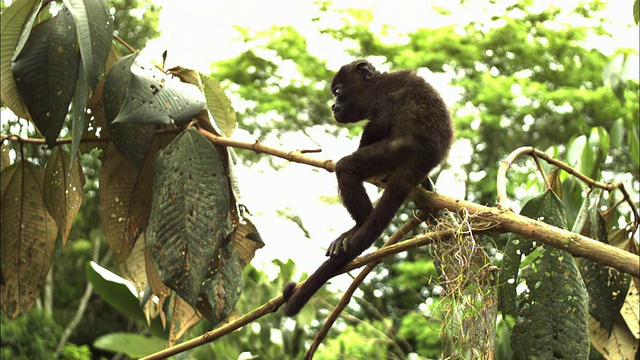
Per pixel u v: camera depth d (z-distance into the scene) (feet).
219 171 14.93
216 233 14.48
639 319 16.85
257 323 29.19
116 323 69.21
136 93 14.64
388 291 62.13
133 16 63.62
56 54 14.52
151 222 14.69
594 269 15.99
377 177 16.29
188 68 17.65
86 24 14.38
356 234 14.92
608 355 17.17
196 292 14.05
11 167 17.12
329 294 31.09
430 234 13.28
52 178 17.13
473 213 13.64
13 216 17.35
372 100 19.03
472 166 65.26
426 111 16.94
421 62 57.72
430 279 13.35
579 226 15.90
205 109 16.94
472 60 59.67
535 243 13.65
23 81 14.47
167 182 14.82
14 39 15.90
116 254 17.15
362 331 44.91
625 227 17.74
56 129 14.40
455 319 12.71
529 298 13.47
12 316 17.54
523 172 52.34
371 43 60.70
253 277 28.37
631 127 22.66
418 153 16.07
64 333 60.29
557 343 13.15
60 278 65.31
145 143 15.39
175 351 14.73
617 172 58.03
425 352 46.01
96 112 16.85
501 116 57.11
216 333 14.49
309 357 15.60
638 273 12.13
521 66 61.87
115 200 17.07
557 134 65.10
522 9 60.13
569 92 56.08
